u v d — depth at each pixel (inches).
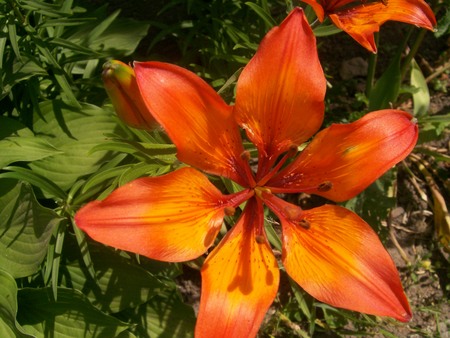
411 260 16.0
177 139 9.4
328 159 10.4
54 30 13.0
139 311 13.2
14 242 11.7
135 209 9.1
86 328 12.2
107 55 13.3
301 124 10.3
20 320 12.4
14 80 12.1
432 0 17.2
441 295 15.7
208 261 9.7
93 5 16.3
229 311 9.3
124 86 9.3
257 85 9.9
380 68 17.6
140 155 10.9
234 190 11.9
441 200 16.2
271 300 9.5
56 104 12.9
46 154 11.9
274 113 10.3
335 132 10.2
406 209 16.4
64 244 12.8
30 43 12.6
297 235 10.3
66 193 12.5
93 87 14.5
